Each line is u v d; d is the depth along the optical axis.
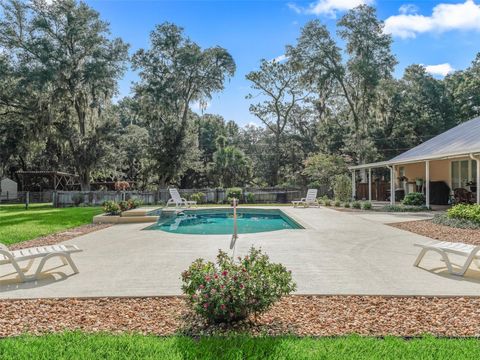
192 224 12.63
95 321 3.14
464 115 31.11
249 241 7.25
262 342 2.60
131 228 9.95
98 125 25.58
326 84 27.25
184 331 2.93
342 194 19.66
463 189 14.02
